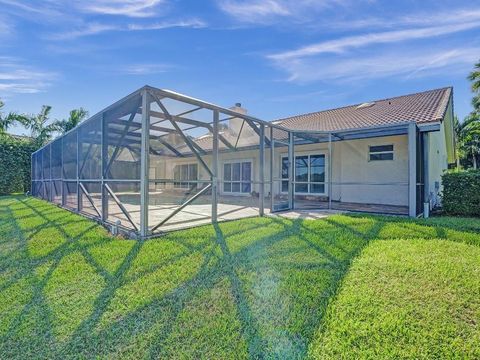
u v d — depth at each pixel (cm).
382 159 973
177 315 236
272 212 775
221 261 357
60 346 199
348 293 270
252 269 332
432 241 443
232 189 1469
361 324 221
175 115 679
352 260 357
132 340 204
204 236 479
